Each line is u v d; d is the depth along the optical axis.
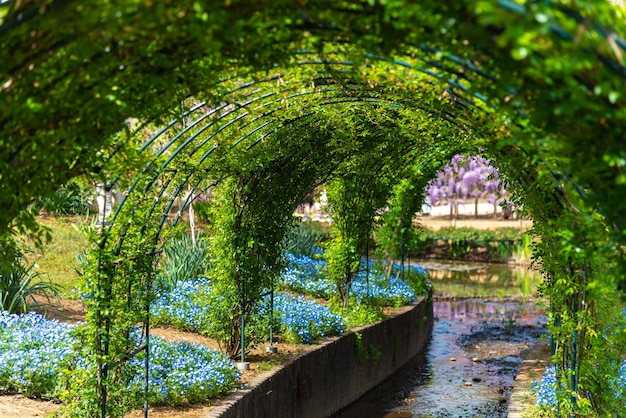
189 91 5.16
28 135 4.07
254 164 8.41
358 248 13.38
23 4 3.22
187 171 7.32
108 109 4.36
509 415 7.64
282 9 3.57
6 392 7.29
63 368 6.86
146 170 6.44
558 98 3.22
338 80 6.47
